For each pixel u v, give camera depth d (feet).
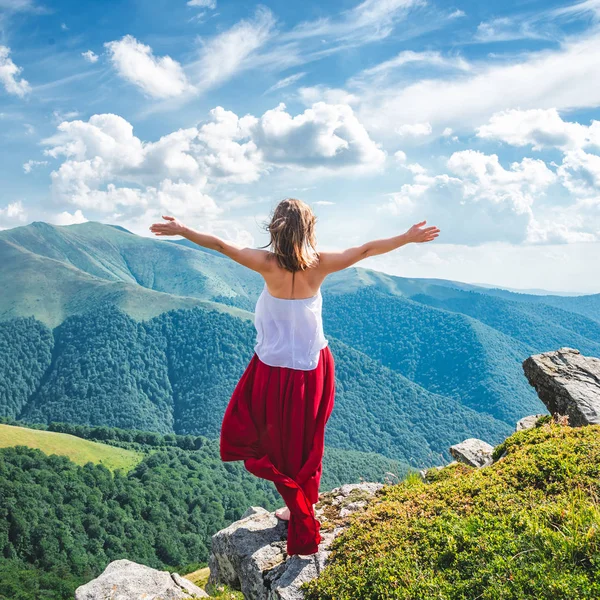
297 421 12.37
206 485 481.05
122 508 402.11
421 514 13.65
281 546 14.82
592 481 12.78
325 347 12.98
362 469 622.95
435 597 10.19
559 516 11.46
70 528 354.95
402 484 18.34
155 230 11.71
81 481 403.95
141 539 371.76
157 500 426.10
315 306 12.53
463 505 13.47
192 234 11.78
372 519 14.33
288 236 11.79
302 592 12.27
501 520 12.01
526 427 25.07
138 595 14.90
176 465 506.89
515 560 10.37
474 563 10.82
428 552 11.69
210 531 417.69
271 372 12.48
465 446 25.90
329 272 12.49
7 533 328.90
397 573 11.35
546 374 24.45
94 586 15.31
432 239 12.14
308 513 12.24
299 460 12.58
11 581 295.48
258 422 12.69
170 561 370.32
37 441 460.55
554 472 13.78
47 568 324.60
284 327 12.46
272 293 12.44
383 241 12.31
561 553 10.11
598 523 10.48
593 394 22.62
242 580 14.58
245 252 12.08
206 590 16.61
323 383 12.85
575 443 15.31
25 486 364.99
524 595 9.40
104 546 360.07
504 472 14.69
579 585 9.14
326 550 13.74
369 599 11.03
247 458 12.88
